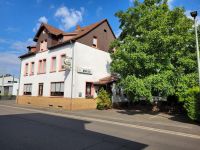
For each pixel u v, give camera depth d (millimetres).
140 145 7348
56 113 17703
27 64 31188
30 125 10570
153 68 16422
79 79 22906
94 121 13250
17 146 6625
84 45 24078
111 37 29125
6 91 55688
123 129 10555
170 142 8047
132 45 17016
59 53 24875
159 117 16375
